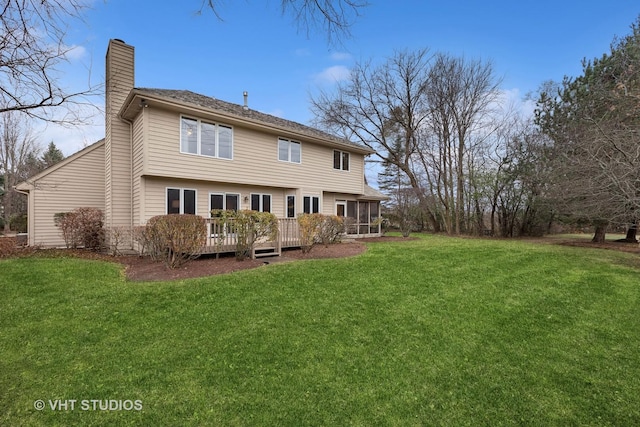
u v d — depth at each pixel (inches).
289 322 168.6
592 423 102.1
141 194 383.2
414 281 249.9
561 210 542.0
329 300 201.9
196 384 115.6
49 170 454.3
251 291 212.7
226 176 446.6
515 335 163.6
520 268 307.9
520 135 713.6
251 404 106.0
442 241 557.9
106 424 95.7
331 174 610.5
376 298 208.5
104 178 491.8
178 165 398.9
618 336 164.9
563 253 404.8
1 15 162.1
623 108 362.0
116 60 430.0
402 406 107.8
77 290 208.4
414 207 900.0
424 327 168.7
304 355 137.7
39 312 172.7
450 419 102.4
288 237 406.0
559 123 563.8
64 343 141.9
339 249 415.2
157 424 96.3
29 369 122.3
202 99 474.9
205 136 426.6
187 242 280.1
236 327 161.0
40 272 240.1
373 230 732.7
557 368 133.6
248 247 324.5
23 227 762.8
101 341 144.3
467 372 129.4
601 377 127.5
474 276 271.7
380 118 879.1
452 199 880.9
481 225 831.7
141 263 313.9
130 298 195.6
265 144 497.0
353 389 116.1
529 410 107.4
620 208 352.5
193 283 226.5
